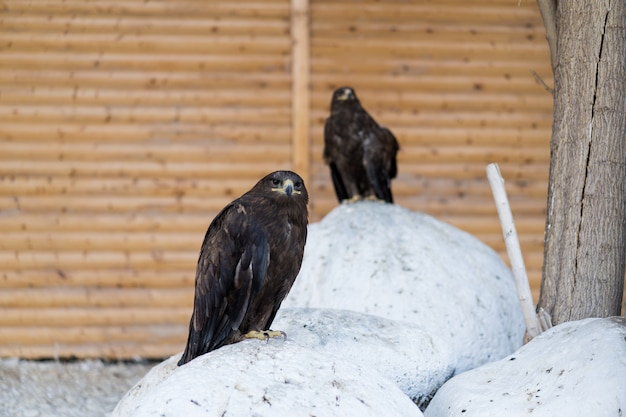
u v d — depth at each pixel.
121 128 12.09
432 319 7.95
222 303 6.49
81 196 12.05
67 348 11.93
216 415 5.32
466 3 12.25
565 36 7.49
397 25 12.18
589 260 7.25
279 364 5.75
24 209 12.01
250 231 6.42
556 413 5.77
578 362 6.04
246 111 12.13
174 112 12.12
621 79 7.29
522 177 12.34
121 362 11.98
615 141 7.26
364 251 8.49
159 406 5.38
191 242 12.11
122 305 12.04
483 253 8.78
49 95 12.03
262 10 12.11
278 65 12.14
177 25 12.09
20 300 11.95
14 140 12.03
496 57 12.30
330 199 12.14
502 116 12.30
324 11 12.11
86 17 12.03
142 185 12.09
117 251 12.05
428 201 12.27
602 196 7.24
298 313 7.32
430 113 12.26
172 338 12.05
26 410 9.82
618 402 5.62
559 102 7.54
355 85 12.17
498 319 8.20
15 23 11.99
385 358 6.86
